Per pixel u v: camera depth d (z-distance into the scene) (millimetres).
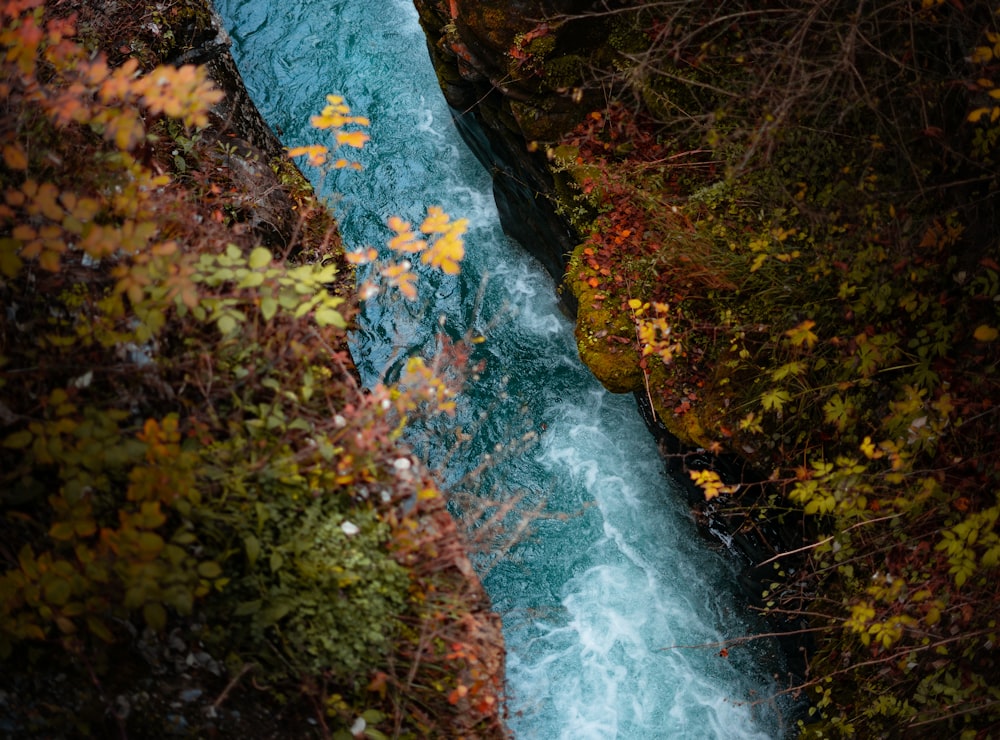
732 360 5844
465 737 3729
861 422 5355
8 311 3570
